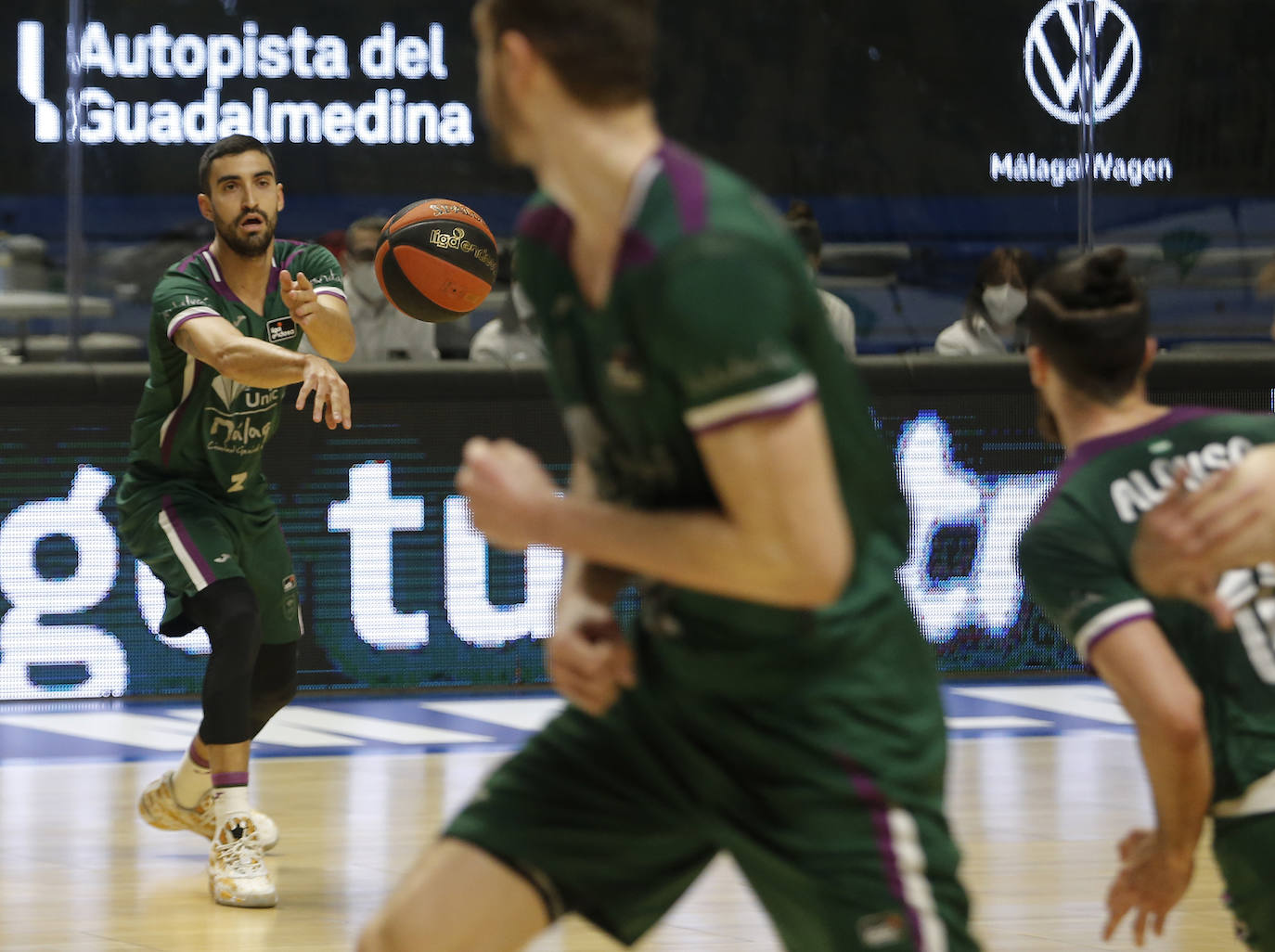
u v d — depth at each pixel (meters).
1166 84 27.34
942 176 26.92
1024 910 13.46
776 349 5.47
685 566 5.70
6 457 23.77
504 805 6.85
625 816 6.79
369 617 24.83
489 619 25.22
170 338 14.00
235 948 12.39
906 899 6.15
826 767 6.28
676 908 13.49
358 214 25.69
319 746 21.23
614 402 6.02
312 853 15.63
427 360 24.77
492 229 25.70
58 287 24.75
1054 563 7.62
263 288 14.72
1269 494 6.05
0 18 24.55
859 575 6.46
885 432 25.67
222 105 25.22
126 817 17.38
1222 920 13.06
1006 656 26.30
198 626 14.92
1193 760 7.25
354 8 25.42
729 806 6.51
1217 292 27.48
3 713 23.41
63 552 24.05
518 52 5.75
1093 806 17.67
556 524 5.86
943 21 26.91
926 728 6.45
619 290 5.69
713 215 5.58
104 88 24.83
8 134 24.62
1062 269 8.09
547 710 23.78
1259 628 7.77
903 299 26.67
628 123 5.82
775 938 12.62
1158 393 26.11
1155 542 6.16
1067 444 8.20
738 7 26.59
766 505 5.48
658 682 6.62
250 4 25.22
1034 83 27.09
